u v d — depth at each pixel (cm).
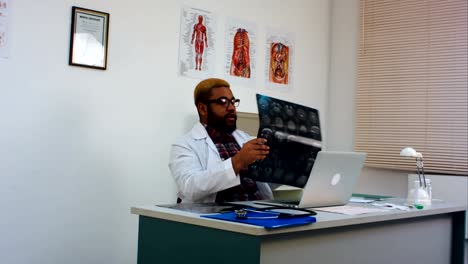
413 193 240
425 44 357
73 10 264
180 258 167
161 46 303
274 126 204
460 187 320
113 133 281
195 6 320
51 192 257
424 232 231
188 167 229
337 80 409
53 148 258
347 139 400
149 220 179
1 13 241
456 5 344
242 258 149
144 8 295
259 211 176
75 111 266
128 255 288
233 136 258
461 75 340
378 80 381
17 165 246
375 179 380
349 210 194
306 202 195
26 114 249
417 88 359
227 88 252
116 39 282
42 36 255
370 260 194
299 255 161
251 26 355
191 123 318
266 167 206
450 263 254
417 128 357
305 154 217
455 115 341
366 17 391
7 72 243
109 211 280
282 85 376
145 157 295
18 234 246
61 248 261
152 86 298
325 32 413
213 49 330
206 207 188
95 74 274
